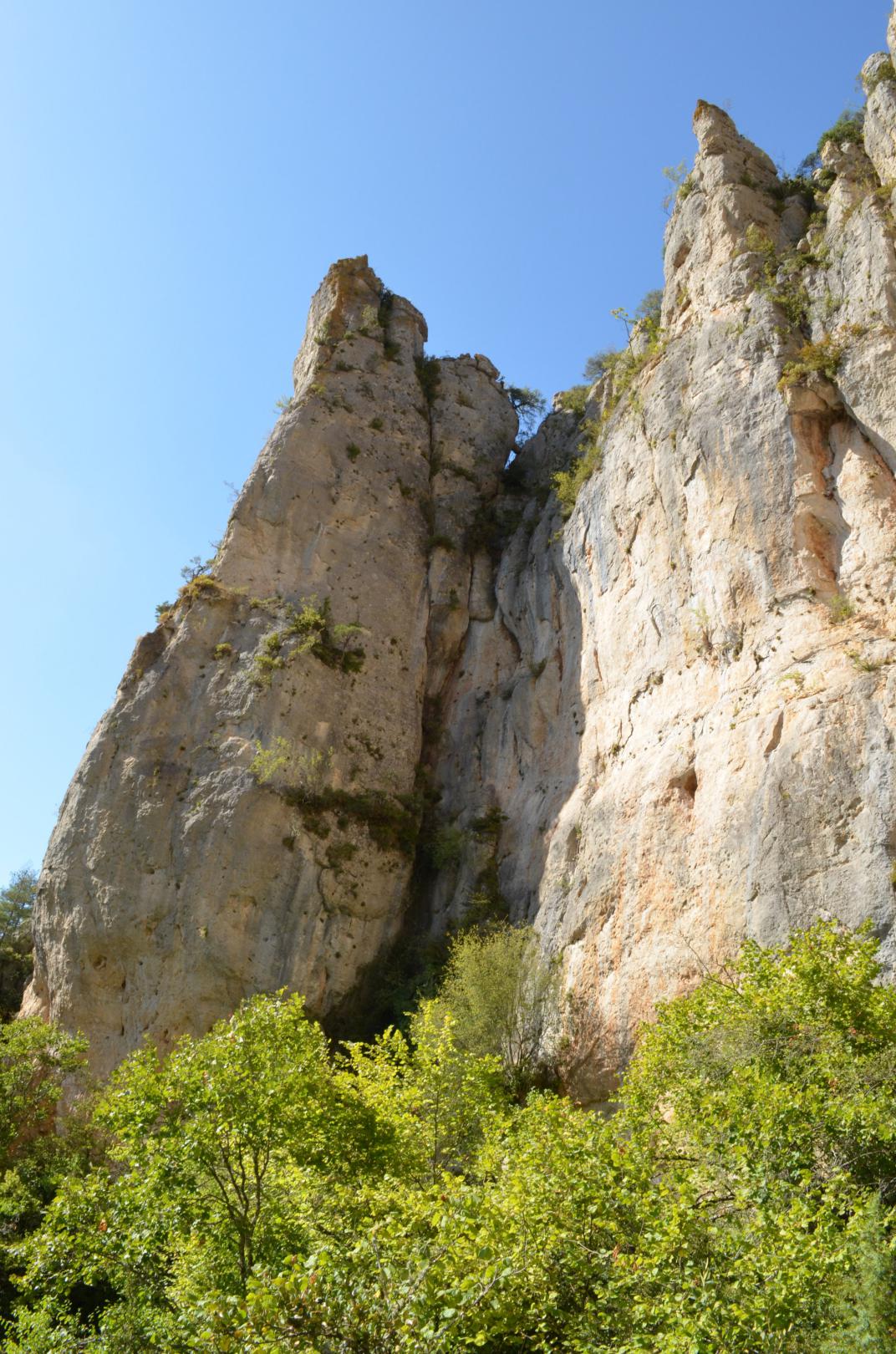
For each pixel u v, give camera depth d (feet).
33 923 119.96
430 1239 40.65
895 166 97.81
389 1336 33.63
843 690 76.02
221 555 133.69
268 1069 52.70
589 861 94.02
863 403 87.25
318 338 159.22
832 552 85.71
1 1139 84.38
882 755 71.31
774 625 85.56
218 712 119.65
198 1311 37.35
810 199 113.60
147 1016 104.42
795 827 73.36
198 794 113.39
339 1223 51.42
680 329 110.73
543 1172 43.45
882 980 63.98
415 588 137.90
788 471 89.10
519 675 126.21
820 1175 43.75
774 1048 51.01
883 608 79.66
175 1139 50.83
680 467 100.53
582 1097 84.23
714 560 93.20
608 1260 39.01
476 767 123.13
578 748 108.88
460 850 115.44
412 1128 61.16
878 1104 44.62
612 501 112.47
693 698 91.20
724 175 116.06
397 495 144.05
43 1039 91.45
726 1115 46.19
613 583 109.60
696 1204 40.11
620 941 86.02
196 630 126.31
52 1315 56.03
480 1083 65.46
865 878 68.08
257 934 106.01
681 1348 32.58
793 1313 33.65
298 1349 33.37
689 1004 58.08
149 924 107.96
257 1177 51.55
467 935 100.48
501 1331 39.22
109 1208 49.57
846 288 94.12
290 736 116.78
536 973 92.27
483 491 153.89
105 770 119.24
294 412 146.20
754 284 103.71
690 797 85.97
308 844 111.14
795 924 70.38
